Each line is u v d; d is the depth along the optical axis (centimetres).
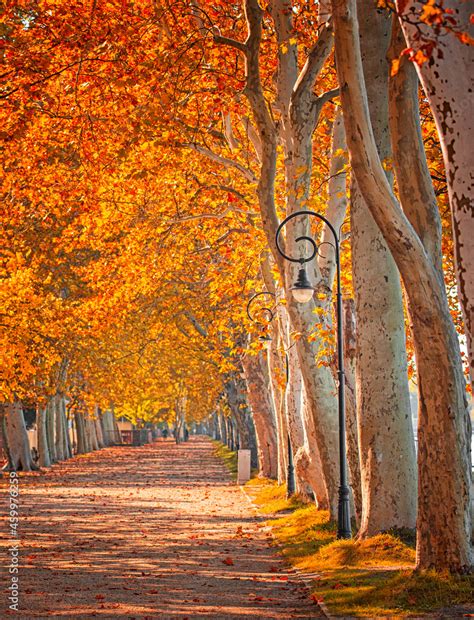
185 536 2292
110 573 1670
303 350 2030
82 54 1869
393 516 1728
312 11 2086
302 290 1827
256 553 1981
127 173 2533
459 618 1139
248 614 1266
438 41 729
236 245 2967
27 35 1923
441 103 735
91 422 8925
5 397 3441
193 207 2898
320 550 1828
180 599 1396
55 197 2431
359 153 1208
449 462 1351
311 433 2470
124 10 1886
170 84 1942
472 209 727
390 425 1730
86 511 2981
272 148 1852
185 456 7531
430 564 1361
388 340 1728
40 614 1242
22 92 1945
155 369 6184
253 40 1789
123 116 2056
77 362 5438
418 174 1337
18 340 3331
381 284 1725
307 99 1825
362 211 1730
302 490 2978
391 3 1216
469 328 730
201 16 2012
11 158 2364
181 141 2039
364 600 1314
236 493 3750
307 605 1349
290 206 1891
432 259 1349
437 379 1342
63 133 2280
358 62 1188
